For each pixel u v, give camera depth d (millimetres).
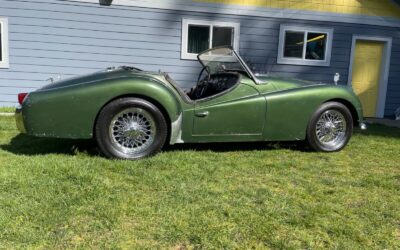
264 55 8656
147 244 2328
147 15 8008
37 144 4602
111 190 3123
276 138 4574
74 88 3904
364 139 5832
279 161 4285
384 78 9344
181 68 8305
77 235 2398
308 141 4734
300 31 8758
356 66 9297
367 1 9000
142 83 3988
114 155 3996
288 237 2482
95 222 2566
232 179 3578
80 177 3328
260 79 4574
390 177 3834
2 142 4699
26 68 7762
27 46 7699
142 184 3301
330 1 8805
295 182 3588
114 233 2438
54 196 2930
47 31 7715
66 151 4305
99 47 7934
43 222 2521
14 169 3494
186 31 8203
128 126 4023
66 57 7852
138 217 2662
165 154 4258
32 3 7582
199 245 2342
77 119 3906
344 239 2490
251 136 4477
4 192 2973
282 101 4500
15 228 2430
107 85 3930
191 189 3225
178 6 8102
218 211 2803
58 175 3369
